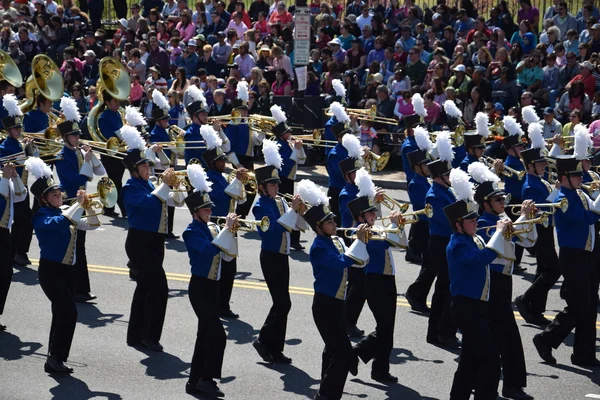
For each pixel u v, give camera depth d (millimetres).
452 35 30250
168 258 19203
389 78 29016
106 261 18922
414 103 19625
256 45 32719
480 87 26953
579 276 13625
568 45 28703
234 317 15648
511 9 33969
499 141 23203
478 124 17922
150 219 14133
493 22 31375
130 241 14180
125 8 39562
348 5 34094
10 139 18188
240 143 21922
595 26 28062
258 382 12984
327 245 12055
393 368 13578
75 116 17109
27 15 37375
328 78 29328
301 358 13938
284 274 13688
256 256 19484
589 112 25641
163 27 34969
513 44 29281
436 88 27000
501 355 12586
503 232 11742
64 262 13227
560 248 13891
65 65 32531
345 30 31922
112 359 13758
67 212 13055
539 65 27359
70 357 13820
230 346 14406
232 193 15852
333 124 21375
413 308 16062
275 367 13578
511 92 27016
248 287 17312
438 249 14469
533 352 14320
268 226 12406
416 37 31156
